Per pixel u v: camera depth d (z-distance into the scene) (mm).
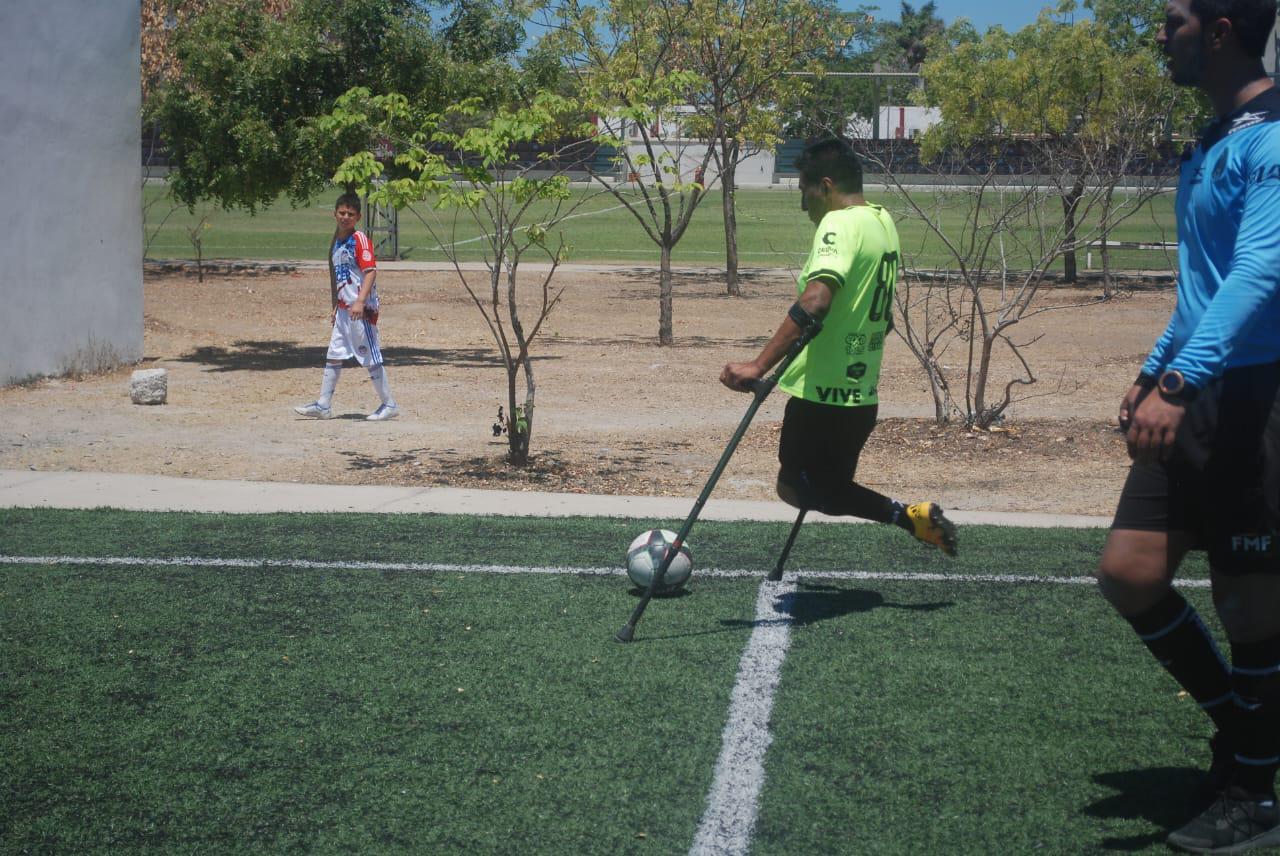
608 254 33844
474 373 14453
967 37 24156
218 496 7926
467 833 3379
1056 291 24812
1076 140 17500
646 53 16672
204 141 14617
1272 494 2973
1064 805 3512
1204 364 2832
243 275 27016
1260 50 3010
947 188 17312
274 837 3367
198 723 4145
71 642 4980
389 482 8523
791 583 5855
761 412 11883
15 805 3564
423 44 14297
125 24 13477
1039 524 7297
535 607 5445
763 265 31312
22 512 7348
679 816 3465
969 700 4312
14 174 12195
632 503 7852
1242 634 3121
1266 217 2850
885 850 3264
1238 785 3215
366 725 4121
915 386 13609
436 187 8594
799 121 19562
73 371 13250
